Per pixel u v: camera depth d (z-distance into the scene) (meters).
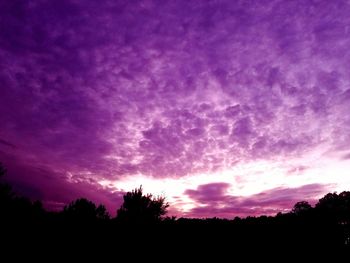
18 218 11.58
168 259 10.09
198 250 10.89
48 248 9.66
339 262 10.31
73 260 9.12
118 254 10.07
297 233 11.91
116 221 14.03
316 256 10.56
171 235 12.18
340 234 11.70
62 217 13.17
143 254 10.29
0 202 12.18
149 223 13.96
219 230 12.70
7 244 9.34
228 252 10.75
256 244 11.33
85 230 11.72
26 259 8.61
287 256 10.49
